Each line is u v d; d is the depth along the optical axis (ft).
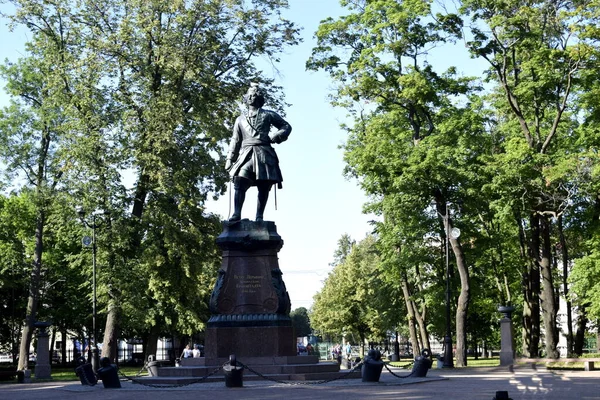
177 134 137.49
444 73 148.56
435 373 113.80
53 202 142.61
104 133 136.87
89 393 76.64
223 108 141.79
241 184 89.10
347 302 294.87
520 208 136.36
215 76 142.72
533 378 90.07
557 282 166.40
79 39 142.10
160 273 141.90
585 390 68.44
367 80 143.43
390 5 143.13
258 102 91.45
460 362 143.84
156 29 136.36
